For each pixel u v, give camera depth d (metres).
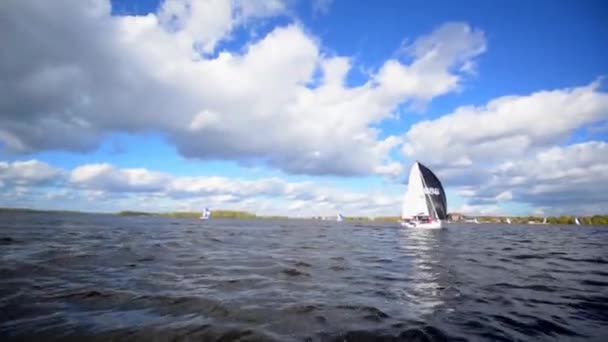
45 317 6.47
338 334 5.89
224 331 5.91
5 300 7.39
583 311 7.50
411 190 53.03
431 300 8.31
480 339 5.82
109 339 5.54
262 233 37.06
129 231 31.94
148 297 7.96
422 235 37.62
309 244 23.91
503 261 15.71
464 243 26.78
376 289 9.48
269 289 9.15
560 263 15.20
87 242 19.47
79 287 8.70
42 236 22.19
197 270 11.71
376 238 31.84
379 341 5.64
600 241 31.44
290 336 5.76
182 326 6.12
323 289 9.33
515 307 7.76
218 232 36.25
